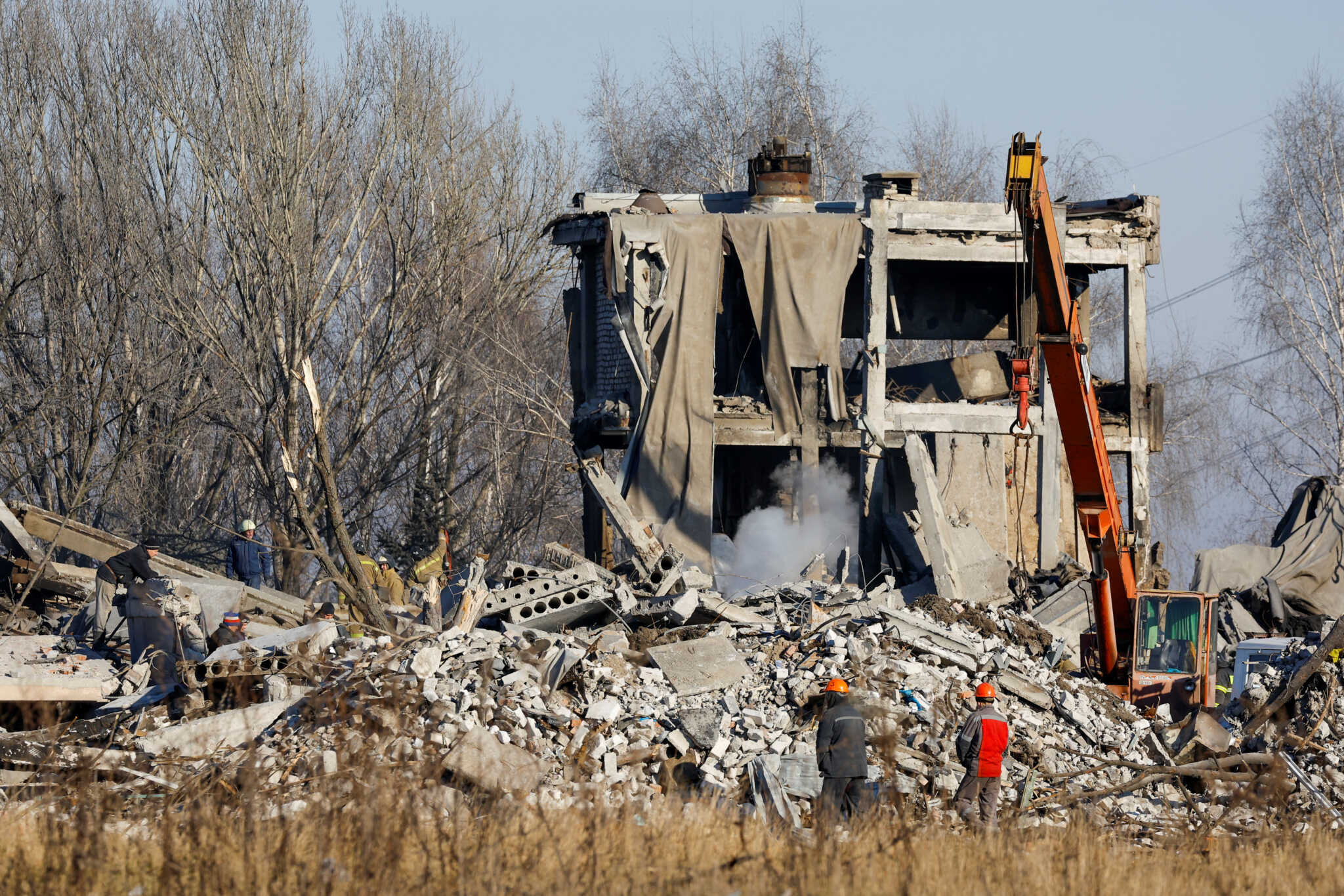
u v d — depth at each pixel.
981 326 124.81
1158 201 113.19
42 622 90.81
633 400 113.81
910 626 67.44
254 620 88.88
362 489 137.00
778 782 52.25
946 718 59.97
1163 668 74.19
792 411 109.31
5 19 133.25
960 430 109.38
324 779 48.09
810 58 188.00
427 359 136.38
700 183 185.12
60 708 58.91
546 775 51.75
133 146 130.12
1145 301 113.38
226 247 120.69
